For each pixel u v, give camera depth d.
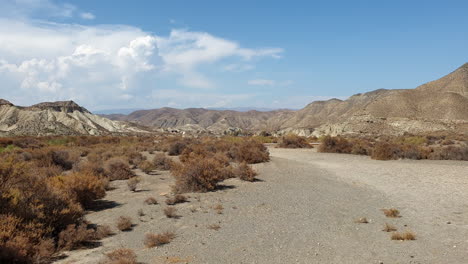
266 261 6.32
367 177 17.03
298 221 9.07
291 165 22.25
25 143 34.12
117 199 11.91
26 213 7.29
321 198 12.01
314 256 6.58
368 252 6.77
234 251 6.84
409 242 7.32
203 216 9.55
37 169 14.27
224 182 15.31
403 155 26.09
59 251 6.92
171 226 8.62
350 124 102.31
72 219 8.09
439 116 108.25
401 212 9.98
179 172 14.76
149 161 21.27
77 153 23.75
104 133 104.06
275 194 12.67
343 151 32.12
